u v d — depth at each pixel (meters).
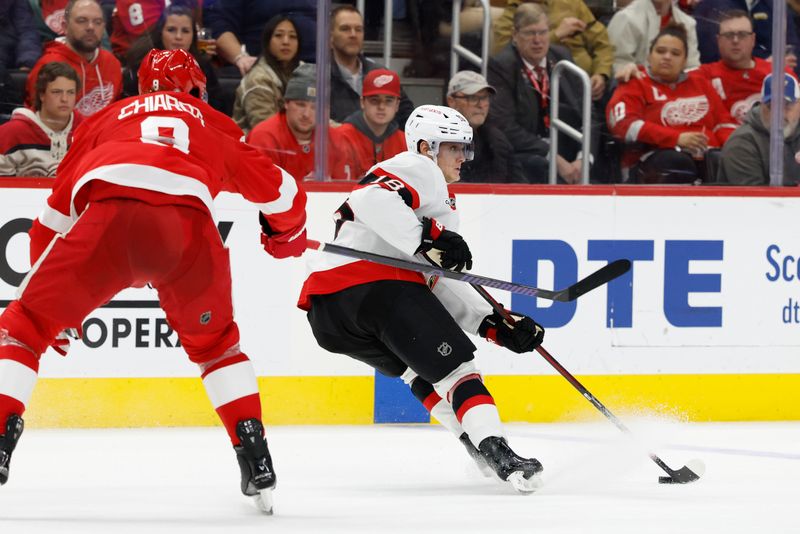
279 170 12.16
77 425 18.66
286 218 12.48
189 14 19.16
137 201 10.83
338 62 19.53
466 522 10.77
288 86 19.42
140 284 11.12
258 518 11.12
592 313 19.86
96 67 18.97
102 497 12.71
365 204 13.14
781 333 20.34
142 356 18.75
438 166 14.10
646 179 20.64
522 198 19.67
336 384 19.38
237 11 19.28
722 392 20.17
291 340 19.17
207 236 11.13
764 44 20.45
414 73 19.92
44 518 10.97
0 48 18.61
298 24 19.34
